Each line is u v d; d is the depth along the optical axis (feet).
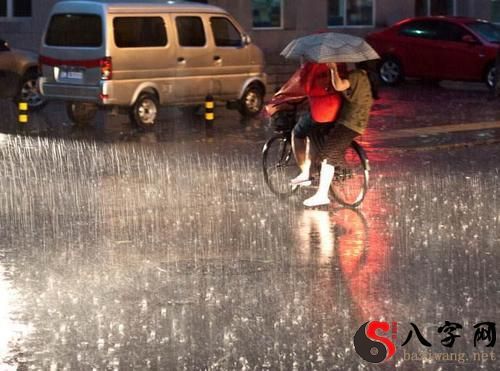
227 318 34.73
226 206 54.03
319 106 53.06
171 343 32.14
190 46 89.92
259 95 95.71
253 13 133.39
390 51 124.77
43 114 96.32
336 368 30.01
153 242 45.78
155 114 87.66
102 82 84.48
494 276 40.19
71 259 42.68
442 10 153.07
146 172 64.80
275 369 29.89
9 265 41.68
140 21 86.58
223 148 75.77
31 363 30.30
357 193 53.72
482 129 86.07
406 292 37.86
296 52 52.75
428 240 46.32
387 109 100.68
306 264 41.93
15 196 56.44
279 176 56.29
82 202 54.85
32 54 98.22
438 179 63.10
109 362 30.42
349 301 36.70
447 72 121.49
